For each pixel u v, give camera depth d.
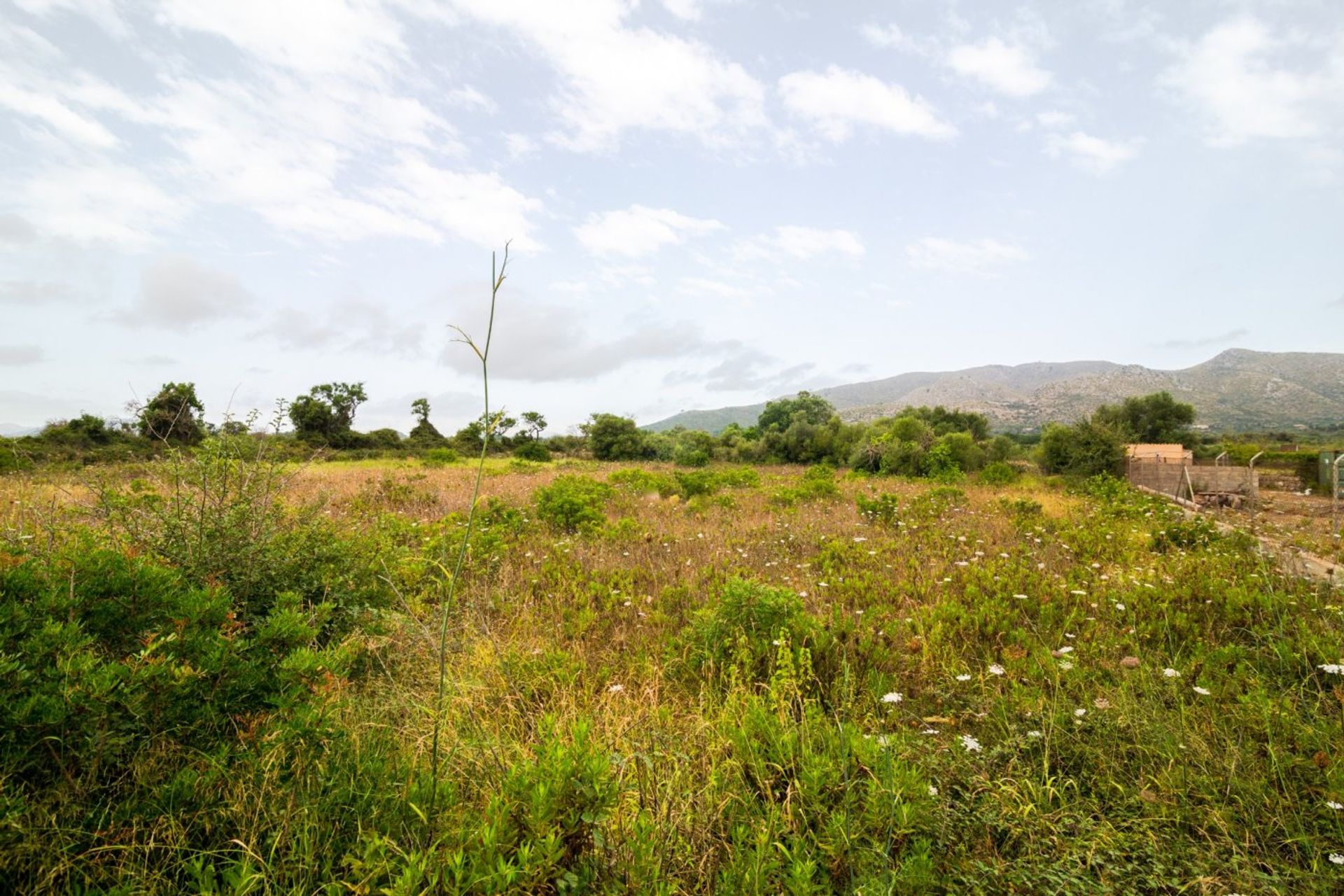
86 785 1.90
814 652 4.21
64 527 4.69
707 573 6.89
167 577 2.76
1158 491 20.00
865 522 11.04
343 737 2.51
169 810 1.93
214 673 2.32
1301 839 2.24
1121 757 2.95
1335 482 9.38
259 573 4.05
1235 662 4.02
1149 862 2.27
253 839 1.88
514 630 4.89
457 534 7.49
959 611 5.14
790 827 2.38
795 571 7.25
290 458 5.25
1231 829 2.40
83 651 2.16
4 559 2.53
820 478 19.64
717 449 46.88
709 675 3.98
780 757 2.73
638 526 10.06
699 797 2.54
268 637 2.63
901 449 28.09
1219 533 8.64
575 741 2.29
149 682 2.06
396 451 40.00
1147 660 4.11
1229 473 17.56
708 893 2.12
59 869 1.64
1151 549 8.25
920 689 3.94
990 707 3.49
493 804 1.98
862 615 5.15
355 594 4.53
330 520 5.71
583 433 49.31
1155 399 52.91
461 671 3.89
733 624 4.48
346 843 2.03
